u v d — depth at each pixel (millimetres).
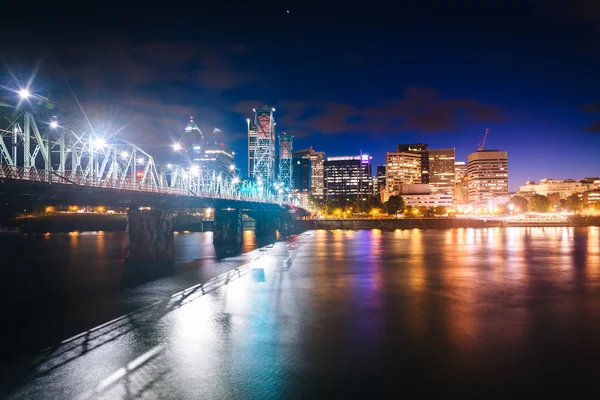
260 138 197625
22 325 35156
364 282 53969
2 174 46094
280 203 167500
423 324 34125
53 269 70938
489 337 30703
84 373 24844
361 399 21609
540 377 23891
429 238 147125
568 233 183125
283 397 21844
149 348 28953
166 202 78062
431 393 22156
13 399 21844
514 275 59562
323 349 28453
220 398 21781
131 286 53094
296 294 46438
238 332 32281
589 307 39625
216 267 70062
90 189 58000
